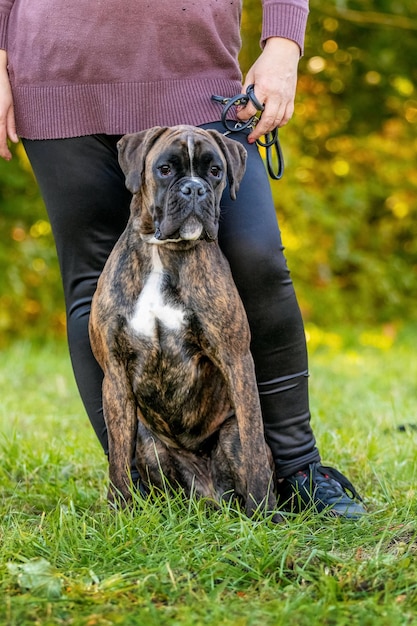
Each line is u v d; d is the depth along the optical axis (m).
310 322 12.27
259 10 10.23
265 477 4.03
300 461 4.43
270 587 3.27
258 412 4.07
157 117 4.21
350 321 12.62
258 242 4.16
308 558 3.46
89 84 4.21
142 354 4.11
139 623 2.93
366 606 3.08
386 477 4.98
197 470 4.49
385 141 12.73
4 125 4.38
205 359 4.21
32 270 10.90
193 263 4.04
